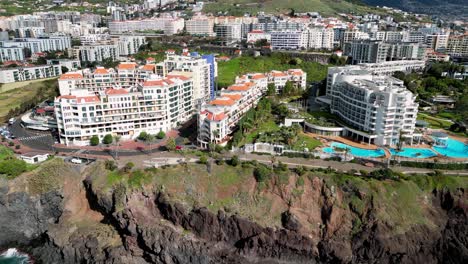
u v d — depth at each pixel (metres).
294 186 160.75
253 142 196.62
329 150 188.62
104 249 154.75
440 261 150.38
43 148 198.50
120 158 183.75
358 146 196.00
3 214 163.62
